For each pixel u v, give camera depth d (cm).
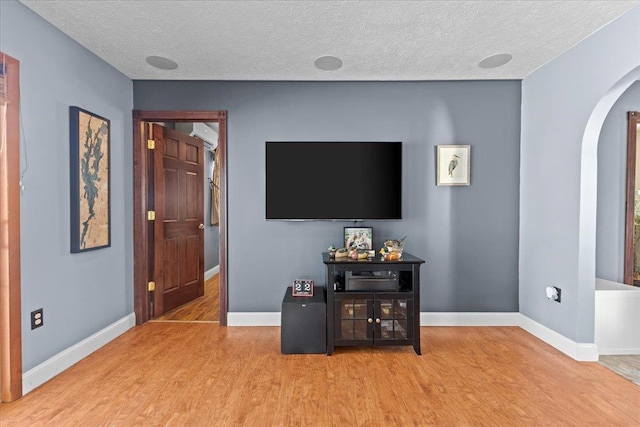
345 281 289
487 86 348
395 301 286
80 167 267
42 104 235
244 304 349
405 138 348
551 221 303
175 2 218
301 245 348
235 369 257
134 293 351
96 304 294
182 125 493
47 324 241
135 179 348
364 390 228
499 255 350
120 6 222
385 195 337
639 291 279
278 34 258
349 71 324
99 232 292
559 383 237
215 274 623
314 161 335
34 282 230
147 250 358
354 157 335
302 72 326
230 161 347
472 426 192
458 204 349
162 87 345
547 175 308
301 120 347
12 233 212
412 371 255
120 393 224
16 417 198
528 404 212
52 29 244
